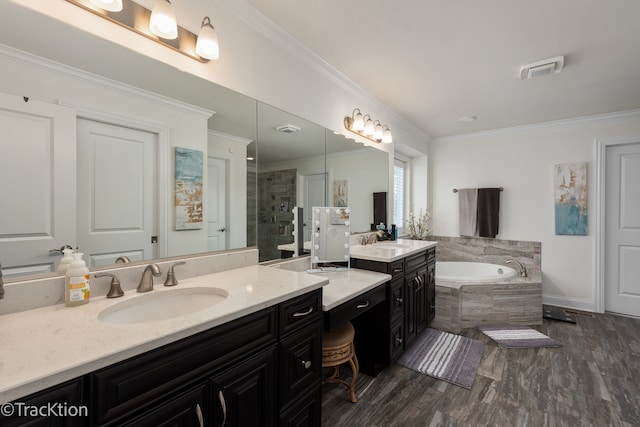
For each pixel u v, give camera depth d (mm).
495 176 4066
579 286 3578
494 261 4016
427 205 4406
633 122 3256
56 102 1062
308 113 2174
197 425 895
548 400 1859
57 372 630
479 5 1608
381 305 2113
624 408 1777
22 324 873
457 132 4180
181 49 1392
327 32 1877
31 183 1009
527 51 2070
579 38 1903
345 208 2316
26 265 995
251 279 1437
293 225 2104
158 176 1371
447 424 1656
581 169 3510
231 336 1004
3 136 948
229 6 1592
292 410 1251
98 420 702
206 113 1542
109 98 1197
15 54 973
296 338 1272
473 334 2869
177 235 1450
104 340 771
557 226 3660
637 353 2473
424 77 2488
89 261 1150
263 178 1879
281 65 1938
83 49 1118
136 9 1239
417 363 2301
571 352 2492
